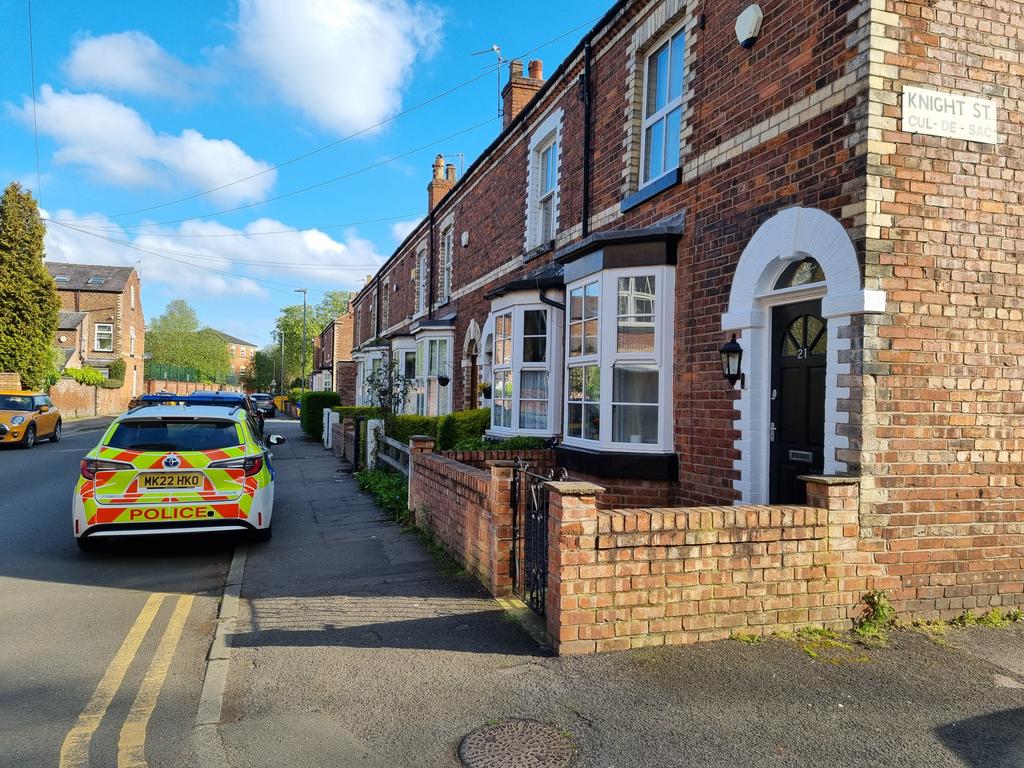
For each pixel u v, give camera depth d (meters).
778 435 5.82
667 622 4.15
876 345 4.59
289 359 87.69
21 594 5.62
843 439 4.70
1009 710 3.45
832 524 4.45
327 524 8.30
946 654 4.13
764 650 4.11
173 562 6.71
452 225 18.53
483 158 14.80
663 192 7.54
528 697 3.56
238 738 3.22
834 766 2.94
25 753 3.11
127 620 5.00
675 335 7.17
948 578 4.69
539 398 10.53
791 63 5.54
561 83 10.77
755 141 5.98
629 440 7.52
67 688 3.84
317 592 5.51
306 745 3.15
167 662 4.22
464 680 3.78
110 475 6.48
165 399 12.73
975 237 4.84
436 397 17.78
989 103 4.93
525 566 5.18
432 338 18.00
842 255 4.83
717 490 6.43
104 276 45.94
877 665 3.95
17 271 27.62
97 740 3.23
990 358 4.82
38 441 19.92
